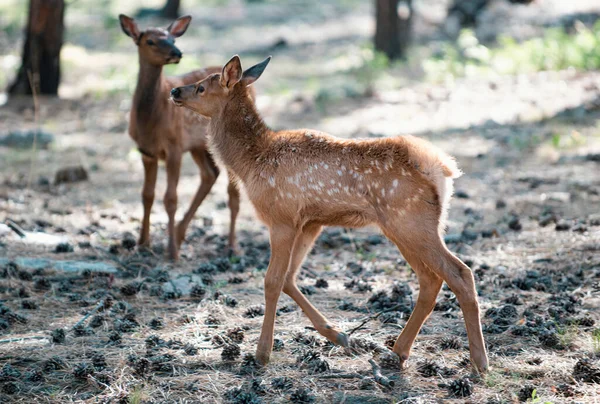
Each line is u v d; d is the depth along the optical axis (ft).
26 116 82.17
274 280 27.37
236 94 29.14
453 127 73.56
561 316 31.30
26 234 44.55
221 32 146.82
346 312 33.40
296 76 106.32
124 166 65.51
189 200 55.88
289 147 27.76
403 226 25.80
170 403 24.63
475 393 24.91
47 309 33.78
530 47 94.58
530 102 78.84
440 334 30.48
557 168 59.11
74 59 114.93
